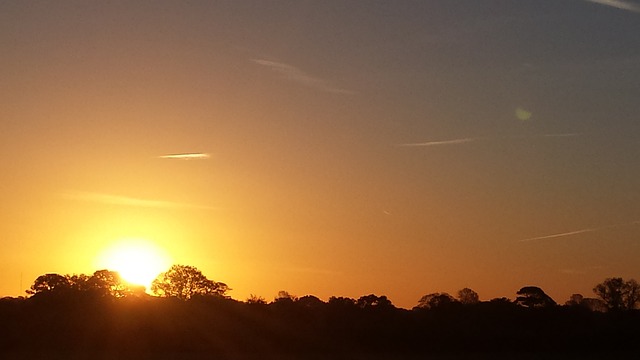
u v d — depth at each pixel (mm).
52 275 132625
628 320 125750
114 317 123625
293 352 115688
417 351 118562
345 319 126875
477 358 112250
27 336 117688
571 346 119188
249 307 129625
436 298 134875
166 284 139750
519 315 127562
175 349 115688
